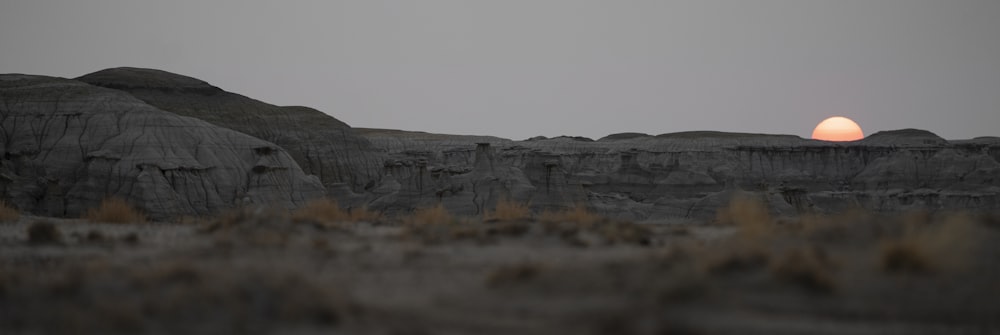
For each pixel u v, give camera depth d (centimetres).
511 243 2856
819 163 15512
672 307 1648
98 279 1886
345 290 1966
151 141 9619
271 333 1549
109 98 10581
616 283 1872
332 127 13862
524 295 1873
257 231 2972
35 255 2609
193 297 1684
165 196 8756
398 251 2688
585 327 1591
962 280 1780
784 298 1714
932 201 12725
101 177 9038
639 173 12031
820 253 2011
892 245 1884
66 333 1535
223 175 9650
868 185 14362
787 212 8862
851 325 1580
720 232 3366
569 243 2820
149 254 2608
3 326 1586
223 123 13412
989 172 13688
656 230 3462
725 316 1608
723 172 14125
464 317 1717
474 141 17975
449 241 2911
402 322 1672
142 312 1630
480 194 8575
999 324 1590
